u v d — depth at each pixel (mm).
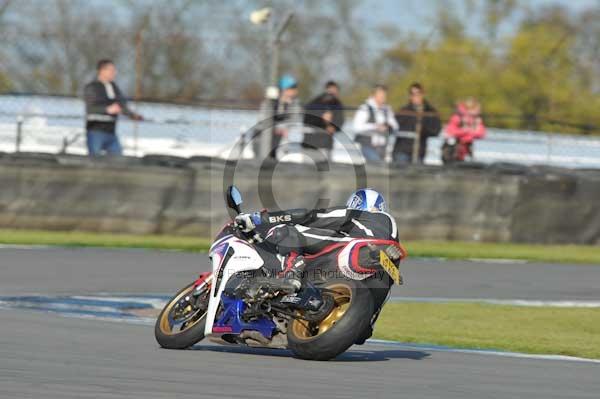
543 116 75000
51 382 17797
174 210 50094
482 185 52594
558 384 20344
